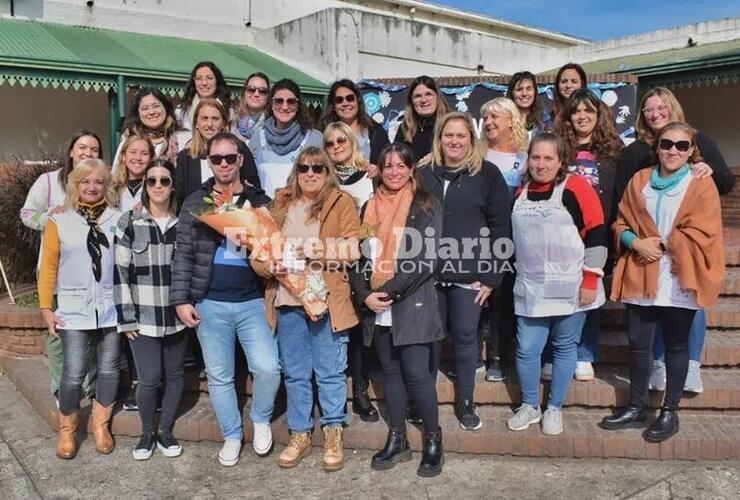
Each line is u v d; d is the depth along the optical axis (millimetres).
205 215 3531
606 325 4840
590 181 3941
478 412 4211
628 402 4066
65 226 3766
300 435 3846
